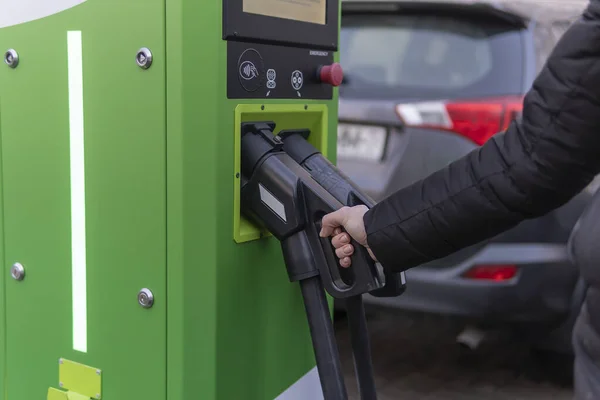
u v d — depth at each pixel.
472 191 1.33
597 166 1.25
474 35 2.95
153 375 1.56
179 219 1.47
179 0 1.41
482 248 2.85
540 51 2.92
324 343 1.57
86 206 1.60
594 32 1.16
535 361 3.43
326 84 1.87
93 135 1.56
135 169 1.51
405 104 2.95
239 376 1.66
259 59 1.60
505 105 2.82
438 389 3.16
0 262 1.78
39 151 1.66
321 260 1.57
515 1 2.95
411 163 2.92
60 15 1.57
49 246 1.68
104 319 1.61
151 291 1.53
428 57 3.01
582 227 1.47
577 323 1.55
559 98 1.21
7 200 1.74
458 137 2.85
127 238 1.55
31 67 1.64
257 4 1.57
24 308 1.75
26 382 1.78
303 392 1.95
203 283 1.53
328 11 1.83
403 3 3.05
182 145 1.45
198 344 1.54
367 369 1.77
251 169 1.61
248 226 1.64
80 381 1.67
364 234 1.45
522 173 1.28
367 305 3.11
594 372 1.46
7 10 1.66
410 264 1.44
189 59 1.43
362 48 3.13
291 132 1.81
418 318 3.01
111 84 1.52
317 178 1.67
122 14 1.48
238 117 1.55
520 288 2.84
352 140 3.04
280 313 1.80
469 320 2.91
